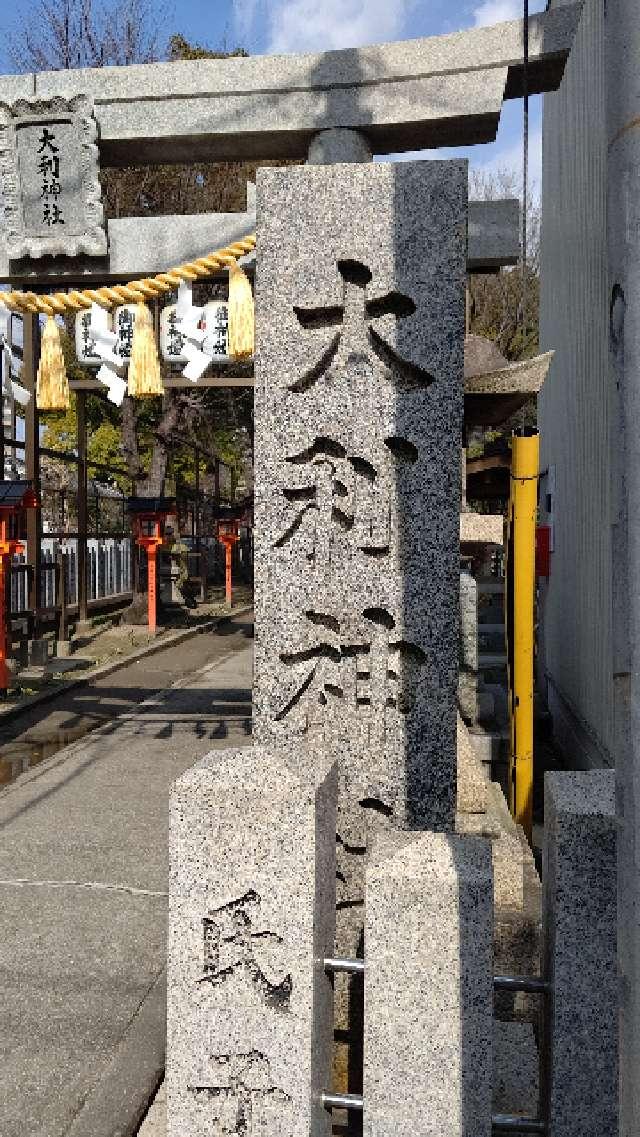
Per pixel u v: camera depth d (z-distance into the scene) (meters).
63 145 5.82
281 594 3.08
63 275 6.09
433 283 2.93
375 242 2.95
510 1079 2.96
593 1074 2.11
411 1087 1.98
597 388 7.11
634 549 1.48
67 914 4.52
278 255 3.02
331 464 3.04
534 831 6.08
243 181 18.27
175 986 2.10
